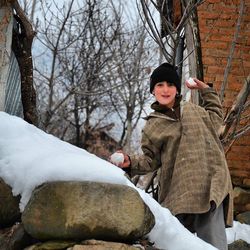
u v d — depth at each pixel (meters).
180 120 3.66
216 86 6.90
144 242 2.91
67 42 11.66
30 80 4.21
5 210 3.00
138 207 2.82
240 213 6.47
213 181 3.46
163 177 3.64
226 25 6.99
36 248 2.79
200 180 3.49
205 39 6.97
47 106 12.59
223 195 3.43
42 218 2.80
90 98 14.18
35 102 4.28
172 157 3.62
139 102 14.52
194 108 3.70
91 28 12.51
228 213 3.53
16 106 4.21
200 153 3.55
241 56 6.41
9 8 3.86
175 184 3.56
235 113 5.09
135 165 3.68
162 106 3.71
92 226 2.76
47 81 13.36
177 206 3.47
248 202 6.53
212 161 3.55
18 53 4.17
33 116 4.25
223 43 6.96
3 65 3.80
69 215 2.77
